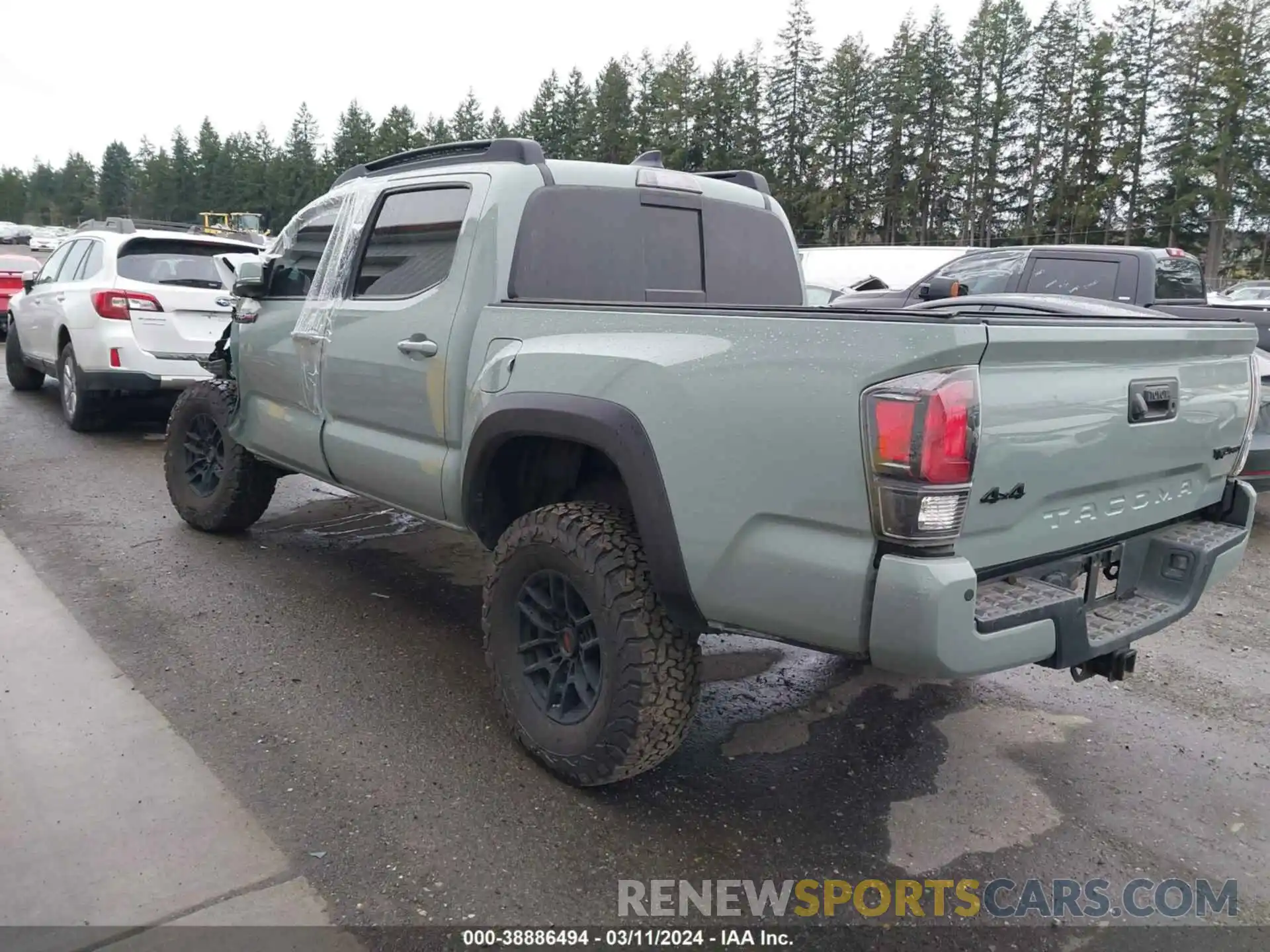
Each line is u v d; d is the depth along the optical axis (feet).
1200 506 10.44
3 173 438.40
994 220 220.23
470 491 10.68
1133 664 9.07
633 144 234.38
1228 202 174.81
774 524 8.00
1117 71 197.67
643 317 9.02
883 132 216.74
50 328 27.63
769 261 14.05
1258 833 9.51
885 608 7.29
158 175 355.36
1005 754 10.90
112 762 9.83
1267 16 172.96
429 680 12.15
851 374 7.38
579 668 9.79
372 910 7.77
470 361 10.84
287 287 14.88
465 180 11.50
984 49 210.38
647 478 8.66
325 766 9.96
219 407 16.71
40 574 15.33
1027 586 8.24
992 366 7.32
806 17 223.30
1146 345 8.70
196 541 17.42
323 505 20.49
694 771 10.24
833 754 10.75
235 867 8.23
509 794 9.57
